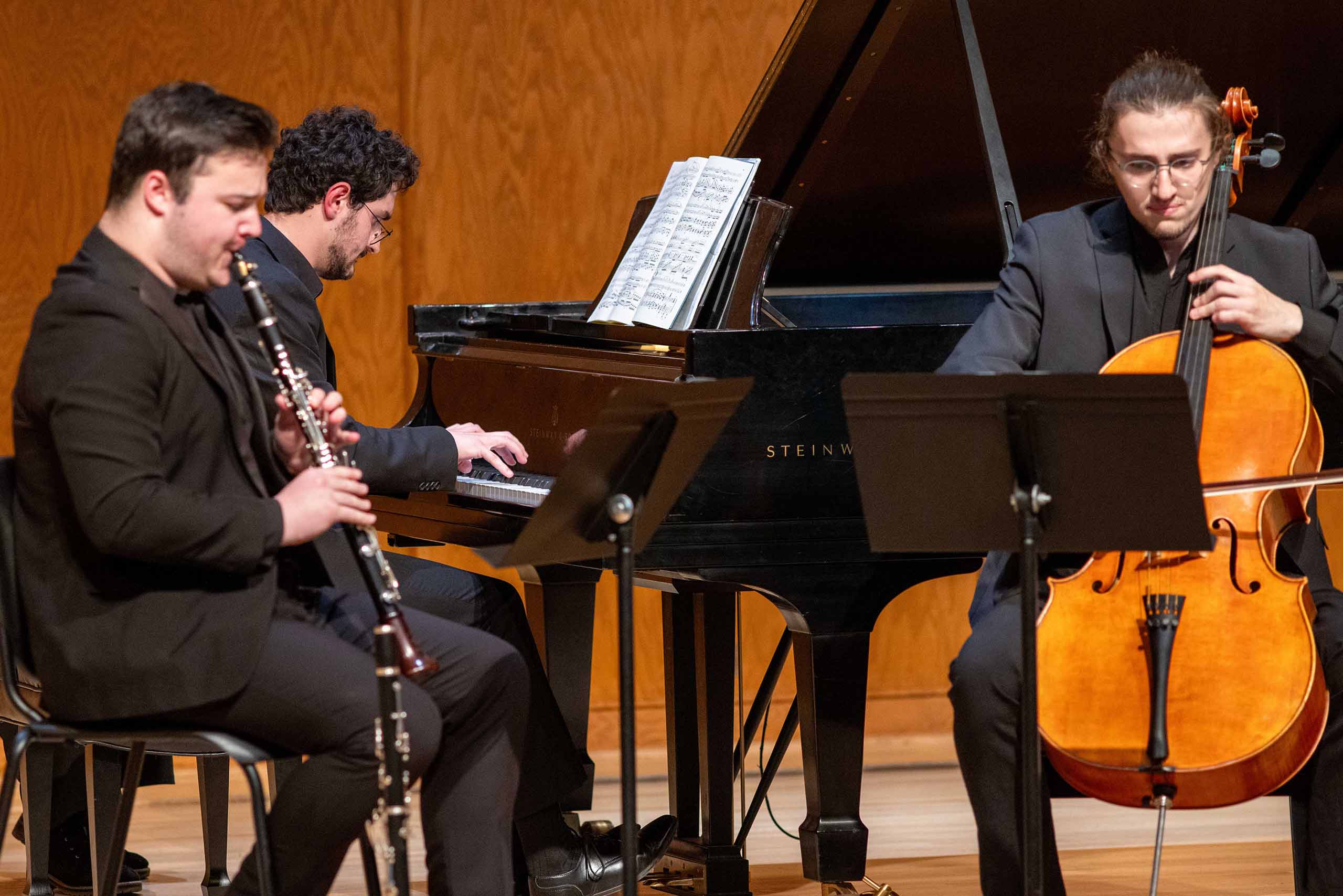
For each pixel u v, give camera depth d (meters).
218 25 16.45
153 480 7.17
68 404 7.09
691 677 11.39
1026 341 9.27
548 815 9.98
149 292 7.36
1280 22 11.36
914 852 13.37
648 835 10.31
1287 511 8.30
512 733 8.38
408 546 12.23
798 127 11.78
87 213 16.42
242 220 7.38
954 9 10.61
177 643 7.30
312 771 7.52
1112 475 6.89
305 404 7.64
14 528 7.61
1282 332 8.40
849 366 9.62
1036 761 6.89
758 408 9.50
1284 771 7.62
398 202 16.78
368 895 7.70
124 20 16.34
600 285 17.05
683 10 16.95
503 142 16.83
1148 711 7.67
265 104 16.55
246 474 7.79
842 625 9.61
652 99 16.98
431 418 12.15
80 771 11.68
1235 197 9.27
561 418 10.80
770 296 13.94
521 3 16.75
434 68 16.67
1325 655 8.30
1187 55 11.72
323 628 8.19
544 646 11.09
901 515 7.28
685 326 10.45
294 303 9.72
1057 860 8.22
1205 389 8.33
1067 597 8.12
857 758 9.63
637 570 9.42
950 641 17.48
